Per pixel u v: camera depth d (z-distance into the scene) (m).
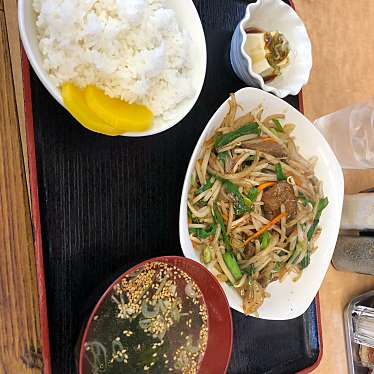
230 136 0.34
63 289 0.29
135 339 0.31
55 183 0.29
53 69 0.27
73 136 0.30
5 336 0.27
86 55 0.28
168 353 0.32
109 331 0.30
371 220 0.39
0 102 0.28
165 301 0.32
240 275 0.34
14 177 0.28
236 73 0.36
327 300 0.43
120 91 0.29
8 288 0.27
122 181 0.31
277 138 0.36
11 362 0.27
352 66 0.46
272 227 0.35
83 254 0.30
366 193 0.41
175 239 0.33
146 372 0.31
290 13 0.37
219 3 0.36
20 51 0.30
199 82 0.32
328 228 0.38
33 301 0.28
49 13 0.26
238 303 0.33
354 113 0.41
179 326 0.33
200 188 0.33
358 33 0.46
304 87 0.43
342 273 0.44
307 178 0.37
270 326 0.36
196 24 0.32
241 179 0.34
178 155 0.33
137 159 0.32
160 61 0.29
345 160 0.42
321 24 0.44
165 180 0.33
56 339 0.28
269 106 0.35
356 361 0.43
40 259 0.28
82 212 0.30
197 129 0.34
